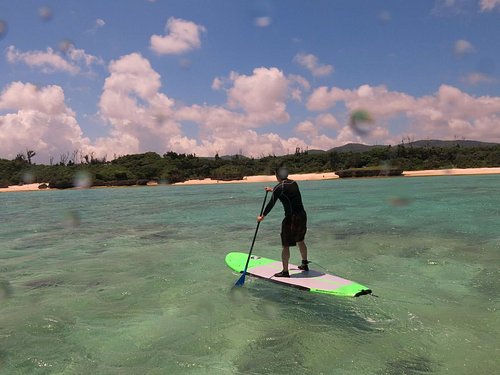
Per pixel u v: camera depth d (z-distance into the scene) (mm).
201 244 10391
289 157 106812
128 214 20109
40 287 6516
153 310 5227
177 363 3699
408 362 3645
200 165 99062
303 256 6246
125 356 3869
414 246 9141
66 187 73562
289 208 5883
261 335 4320
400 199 22594
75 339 4309
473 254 8125
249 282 6531
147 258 8727
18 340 4305
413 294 5645
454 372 3443
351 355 3807
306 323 4652
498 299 5336
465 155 87688
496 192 27250
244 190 45719
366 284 6188
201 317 4918
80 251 9867
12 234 13469
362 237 10617
